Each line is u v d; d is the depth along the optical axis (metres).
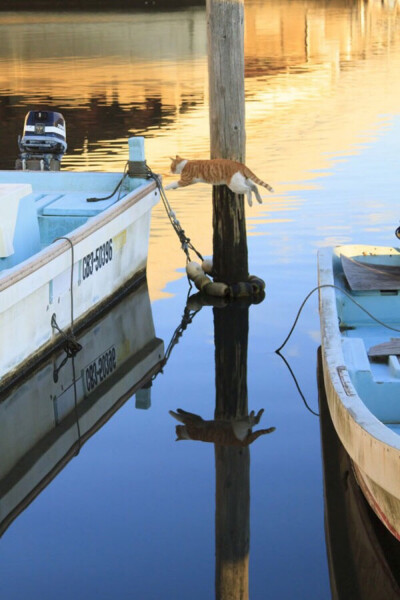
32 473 6.51
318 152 17.00
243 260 10.30
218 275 10.32
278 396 7.68
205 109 21.20
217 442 6.91
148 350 8.75
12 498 6.17
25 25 42.38
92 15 47.09
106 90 23.97
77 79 25.94
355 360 6.36
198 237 12.12
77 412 7.48
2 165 16.22
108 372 8.24
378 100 22.08
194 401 7.66
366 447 4.89
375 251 8.84
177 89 23.94
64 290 8.61
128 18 45.19
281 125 19.61
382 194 14.01
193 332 9.16
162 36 36.88
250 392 7.77
